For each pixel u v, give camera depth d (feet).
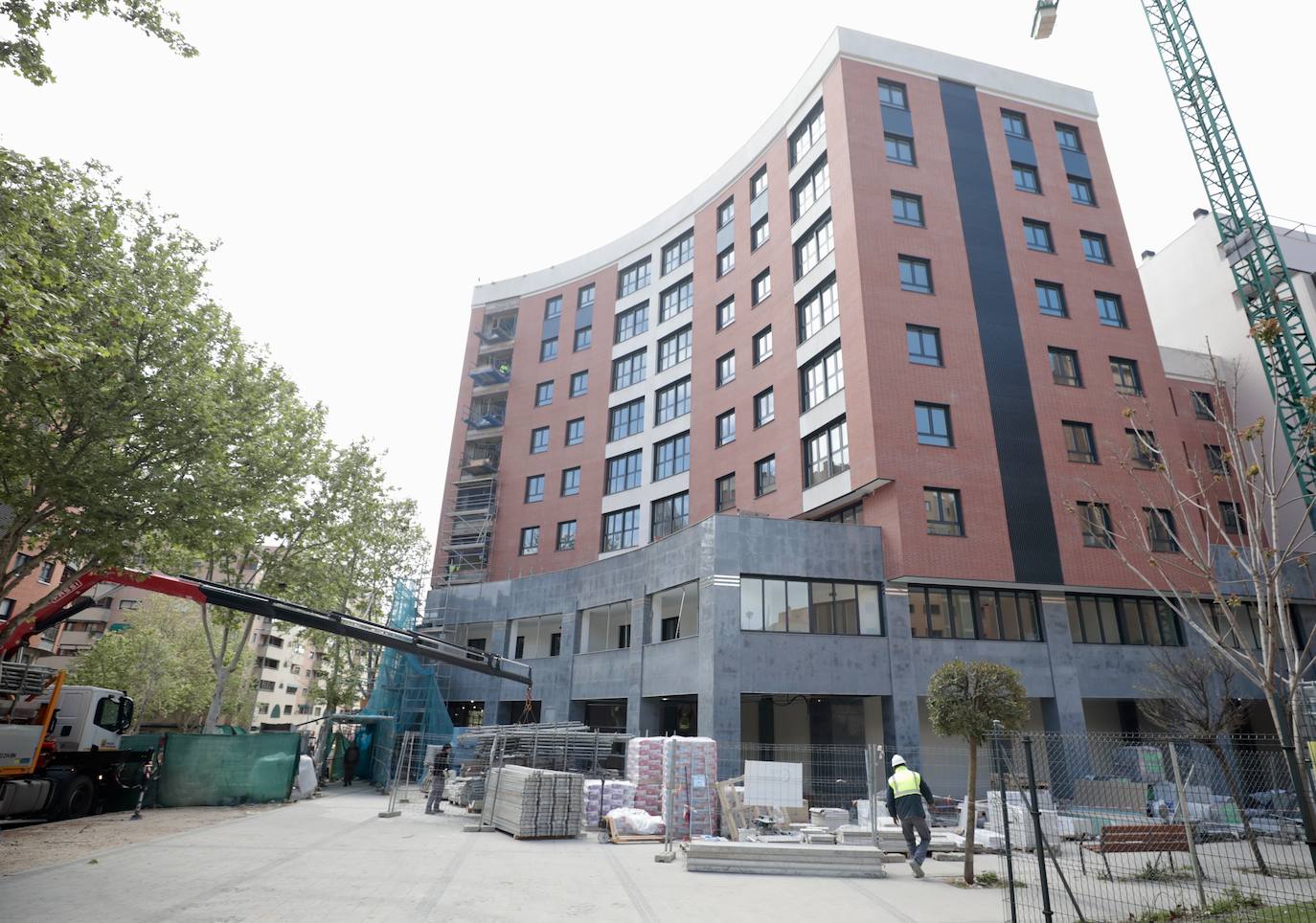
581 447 141.28
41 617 69.26
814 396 98.48
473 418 156.56
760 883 38.45
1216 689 86.07
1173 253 134.62
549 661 111.14
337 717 105.19
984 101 109.81
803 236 107.45
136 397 57.36
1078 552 87.30
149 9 40.19
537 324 159.74
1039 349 96.43
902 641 81.25
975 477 86.94
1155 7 127.54
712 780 62.64
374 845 46.62
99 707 66.23
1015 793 66.80
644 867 42.16
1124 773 79.36
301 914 28.48
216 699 94.48
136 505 58.85
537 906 31.50
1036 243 104.01
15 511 57.62
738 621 79.56
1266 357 111.55
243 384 71.36
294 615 78.95
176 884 33.06
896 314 91.71
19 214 39.86
